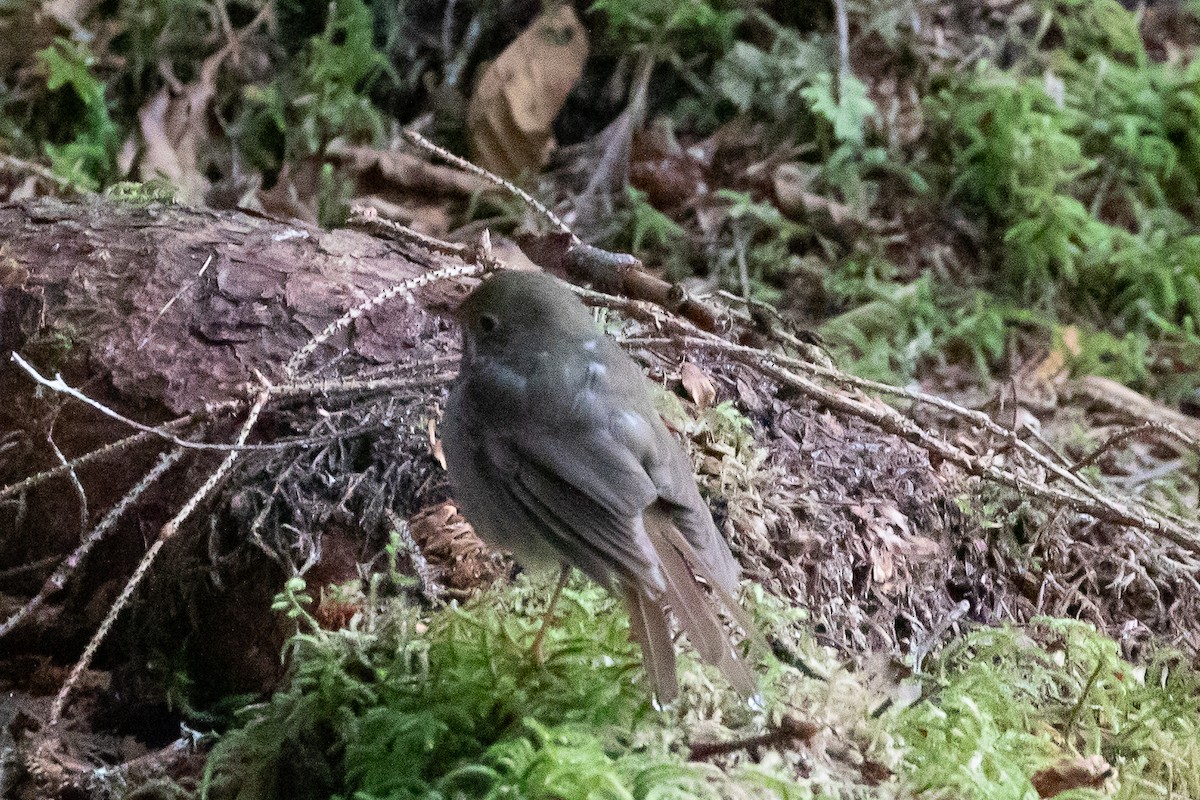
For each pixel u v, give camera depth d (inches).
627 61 452.8
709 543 217.3
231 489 247.9
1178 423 401.1
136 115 426.3
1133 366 424.5
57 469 225.8
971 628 272.8
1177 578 299.6
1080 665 258.8
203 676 250.7
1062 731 246.5
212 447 224.5
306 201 416.8
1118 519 275.7
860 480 283.7
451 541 252.4
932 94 470.3
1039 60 485.7
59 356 255.8
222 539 248.4
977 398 405.7
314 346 252.2
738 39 465.7
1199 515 349.4
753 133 454.0
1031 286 444.5
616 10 449.4
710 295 327.3
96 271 266.1
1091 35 497.4
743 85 454.6
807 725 220.1
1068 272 444.8
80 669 216.1
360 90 444.1
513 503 213.8
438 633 233.0
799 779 212.7
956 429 342.0
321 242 287.6
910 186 453.4
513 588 245.3
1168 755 239.0
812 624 254.5
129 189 325.1
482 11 453.1
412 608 239.0
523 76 435.2
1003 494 297.3
